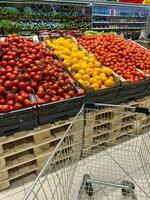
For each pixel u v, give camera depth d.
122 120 2.65
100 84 2.48
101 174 2.20
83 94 2.24
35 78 2.25
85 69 2.60
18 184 2.15
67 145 2.04
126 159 2.39
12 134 2.02
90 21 6.08
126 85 2.53
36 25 5.27
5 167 2.01
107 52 3.23
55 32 3.84
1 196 2.03
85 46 3.37
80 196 1.91
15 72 2.24
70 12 5.79
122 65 2.93
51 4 5.04
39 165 2.19
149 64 3.08
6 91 2.07
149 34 5.48
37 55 2.60
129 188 2.00
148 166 2.27
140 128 2.68
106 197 2.00
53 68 2.46
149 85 2.80
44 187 2.01
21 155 2.16
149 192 2.04
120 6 6.45
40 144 2.12
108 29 6.82
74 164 2.17
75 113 2.26
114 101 2.53
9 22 4.84
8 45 2.64
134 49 3.40
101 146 2.52
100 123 2.41
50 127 2.12
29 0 4.68
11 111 1.90
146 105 2.81
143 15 7.45
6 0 4.55
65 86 2.27
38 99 2.07
